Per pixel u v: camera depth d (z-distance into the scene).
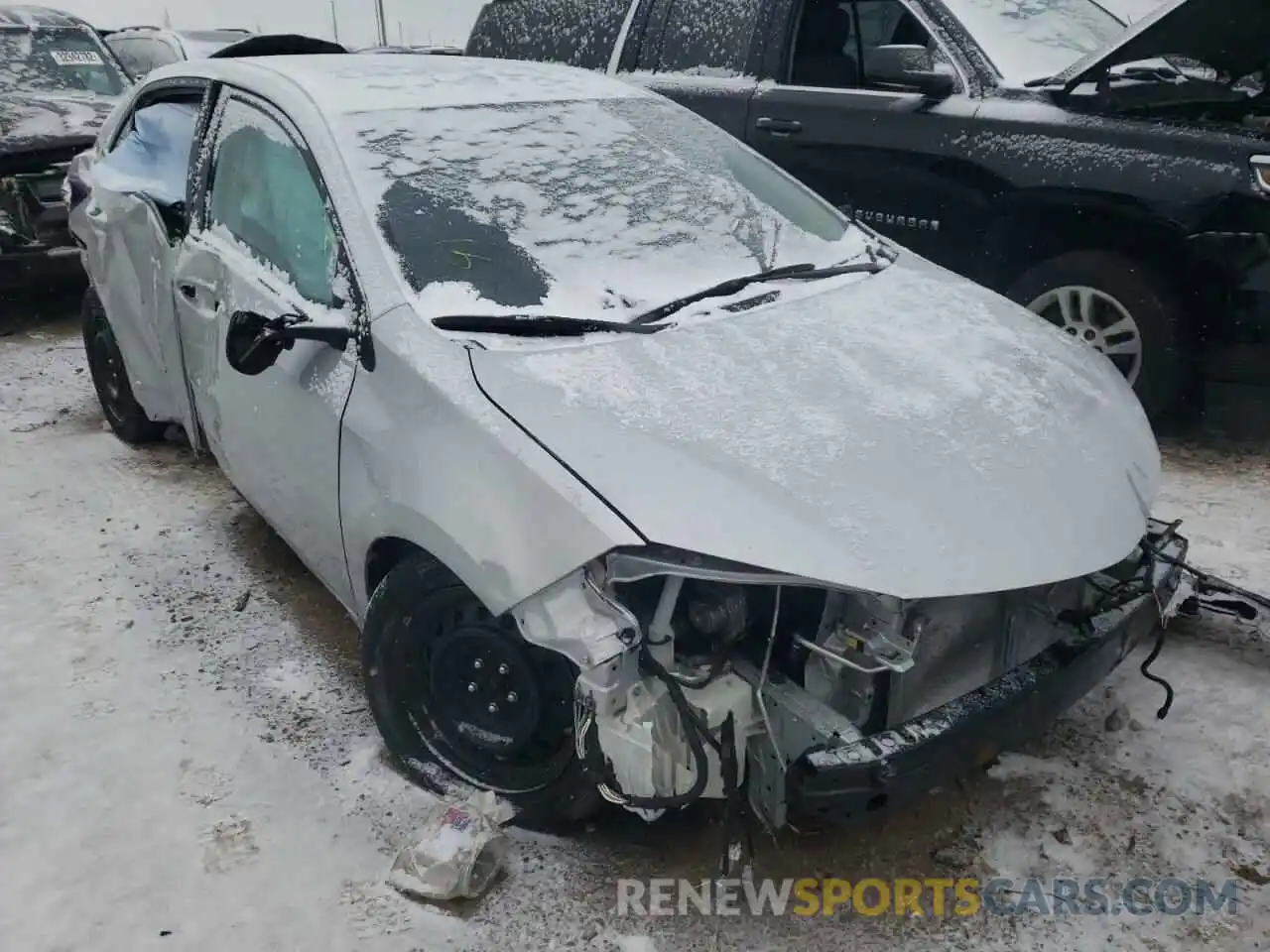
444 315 2.68
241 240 3.44
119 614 3.65
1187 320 4.50
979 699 2.32
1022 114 4.70
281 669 3.34
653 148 3.54
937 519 2.26
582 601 2.20
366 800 2.78
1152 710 3.08
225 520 4.32
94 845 2.65
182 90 4.08
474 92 3.50
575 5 6.29
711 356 2.65
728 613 2.28
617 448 2.31
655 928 2.41
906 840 2.66
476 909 2.46
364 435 2.67
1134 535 2.53
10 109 6.74
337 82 3.40
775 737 2.32
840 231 3.64
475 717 2.65
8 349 6.57
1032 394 2.73
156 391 4.27
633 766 2.18
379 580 2.86
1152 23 4.35
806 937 2.39
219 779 2.87
